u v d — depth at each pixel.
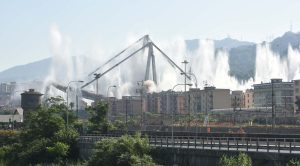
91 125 133.38
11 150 122.19
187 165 75.88
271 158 61.31
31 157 111.19
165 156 80.69
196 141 81.38
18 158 116.00
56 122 119.88
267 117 173.38
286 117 163.00
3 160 118.81
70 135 114.19
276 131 109.62
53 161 108.06
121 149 83.81
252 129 115.38
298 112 198.12
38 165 105.19
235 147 69.69
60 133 114.56
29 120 136.00
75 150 112.00
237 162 60.09
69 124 130.50
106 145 86.75
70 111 140.88
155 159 81.25
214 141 84.12
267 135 88.44
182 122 186.62
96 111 136.25
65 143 112.38
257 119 178.00
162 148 81.56
